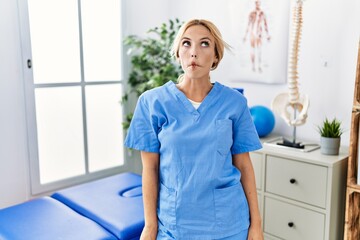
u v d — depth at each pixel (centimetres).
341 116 218
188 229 119
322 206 188
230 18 260
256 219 128
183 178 118
